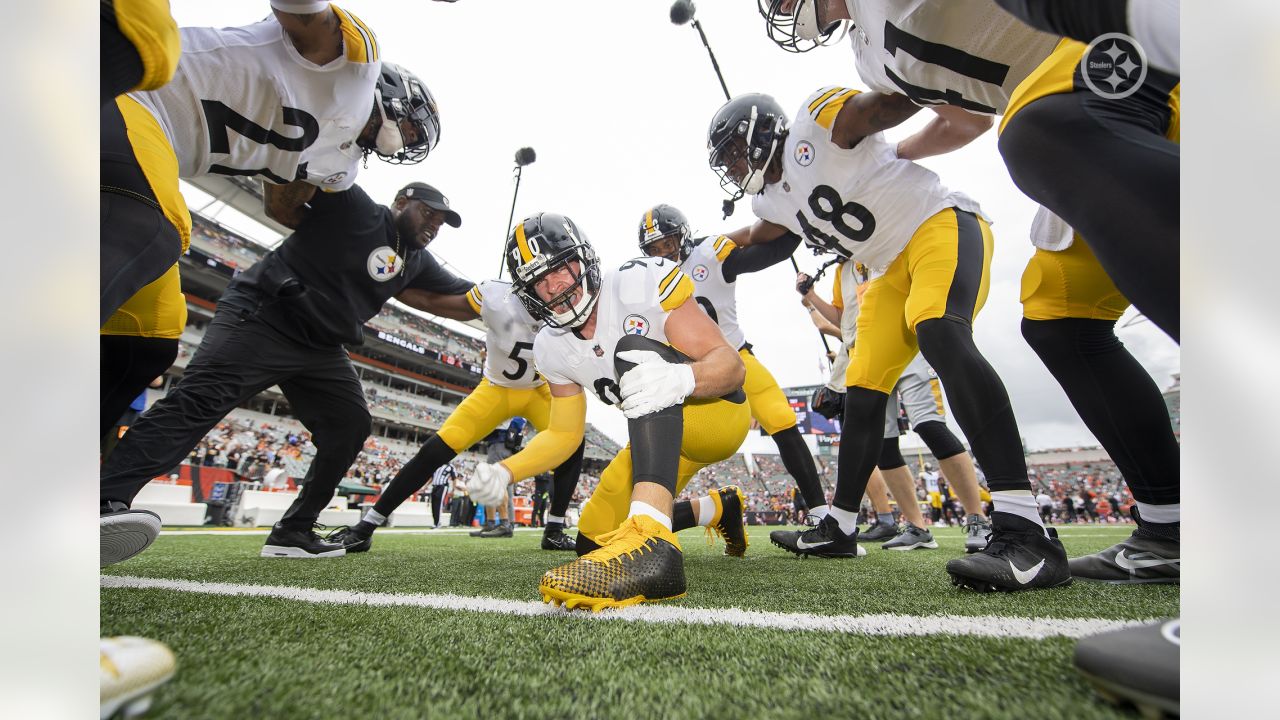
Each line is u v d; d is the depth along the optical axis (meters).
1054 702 0.63
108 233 1.30
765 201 2.51
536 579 1.85
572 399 2.12
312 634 0.98
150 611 1.19
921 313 1.80
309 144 1.96
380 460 23.17
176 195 1.49
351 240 2.64
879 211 2.05
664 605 1.28
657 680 0.73
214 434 17.44
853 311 3.76
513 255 1.67
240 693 0.67
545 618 1.13
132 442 2.10
